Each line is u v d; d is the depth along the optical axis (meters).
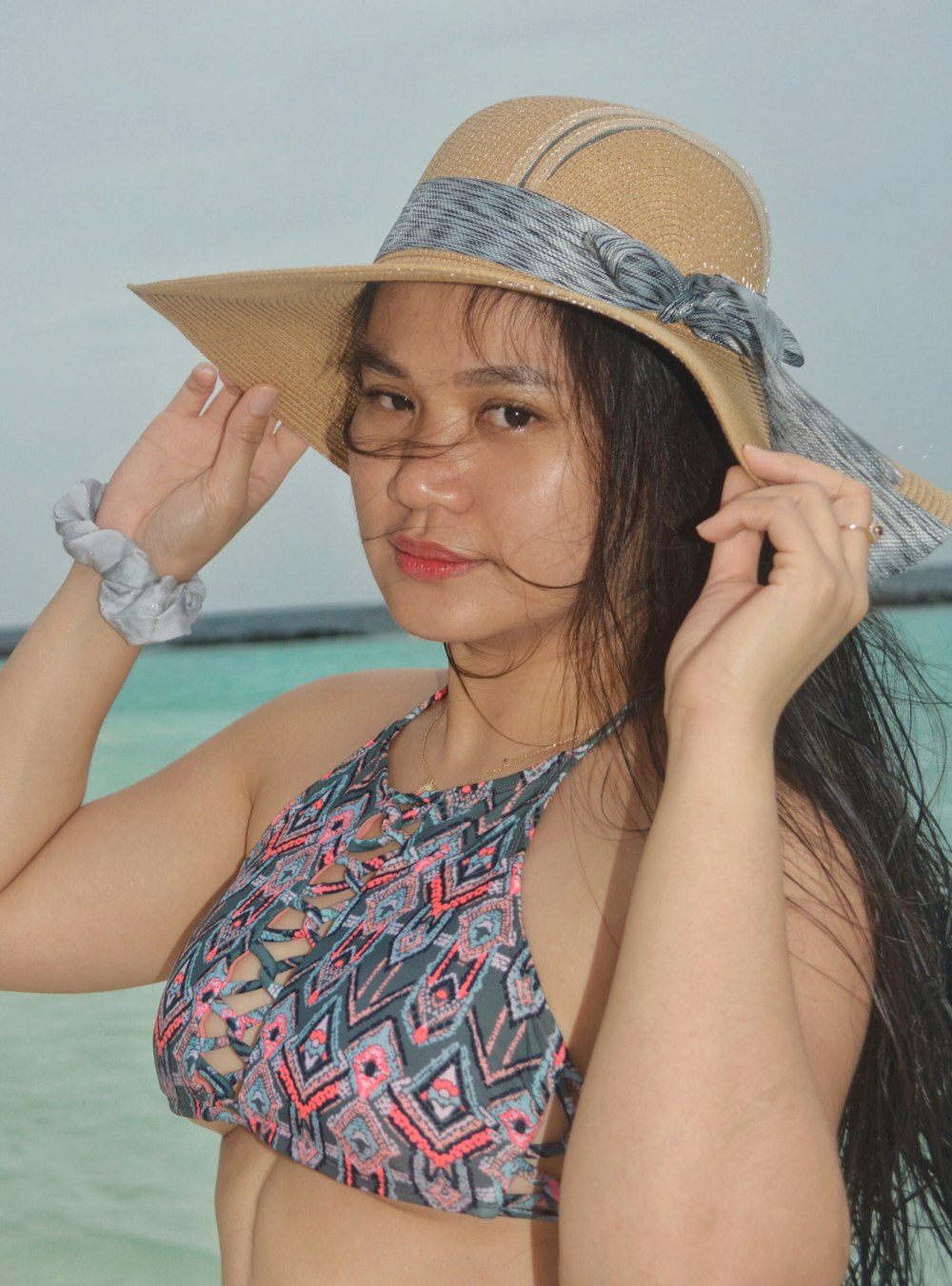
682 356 1.32
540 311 1.42
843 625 1.23
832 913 1.28
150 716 19.59
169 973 1.93
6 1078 4.91
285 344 1.83
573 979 1.33
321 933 1.50
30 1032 5.43
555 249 1.42
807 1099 1.11
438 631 1.48
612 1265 1.09
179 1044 1.52
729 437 1.32
